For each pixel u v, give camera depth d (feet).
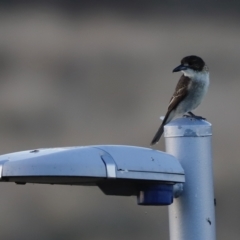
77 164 9.89
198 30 71.87
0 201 36.73
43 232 35.45
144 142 47.16
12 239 35.65
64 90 58.75
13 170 9.95
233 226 35.58
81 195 35.99
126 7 79.46
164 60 64.85
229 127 46.32
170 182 10.80
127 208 34.86
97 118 52.16
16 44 67.26
